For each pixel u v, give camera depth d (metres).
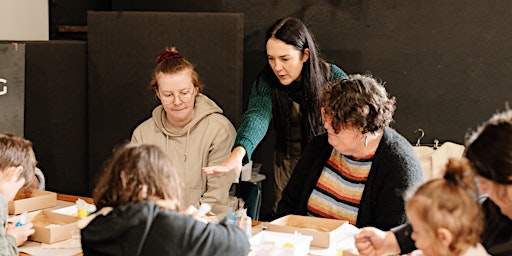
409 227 2.26
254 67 4.76
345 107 2.50
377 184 2.61
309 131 3.50
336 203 2.74
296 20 3.37
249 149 3.29
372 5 4.46
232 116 4.26
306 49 3.36
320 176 2.79
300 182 2.85
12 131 3.97
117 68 4.38
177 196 2.04
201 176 3.26
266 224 2.77
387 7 4.43
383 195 2.59
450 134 4.43
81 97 4.48
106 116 4.44
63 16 4.98
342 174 2.73
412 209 1.78
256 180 4.52
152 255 1.92
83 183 4.55
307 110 3.45
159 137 3.32
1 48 3.87
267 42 3.37
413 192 1.87
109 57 4.38
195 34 4.24
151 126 3.36
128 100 4.38
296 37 3.31
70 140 4.46
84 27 4.94
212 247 1.99
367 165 2.66
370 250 2.27
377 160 2.61
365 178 2.67
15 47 3.94
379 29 4.47
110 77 4.39
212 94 4.27
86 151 4.54
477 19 4.28
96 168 4.50
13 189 2.79
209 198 3.16
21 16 4.59
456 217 1.72
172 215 1.96
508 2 4.20
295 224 2.73
